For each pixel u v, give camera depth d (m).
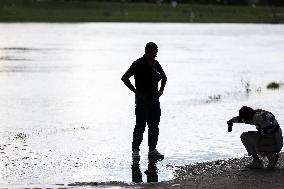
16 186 26.89
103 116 49.12
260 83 74.44
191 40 175.50
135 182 27.88
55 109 52.69
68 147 36.44
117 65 99.75
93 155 34.19
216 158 33.31
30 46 143.25
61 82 74.44
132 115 49.81
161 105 55.09
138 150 34.06
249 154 29.88
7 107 53.56
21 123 45.41
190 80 77.88
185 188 25.80
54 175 29.33
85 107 54.03
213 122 45.88
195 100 58.69
